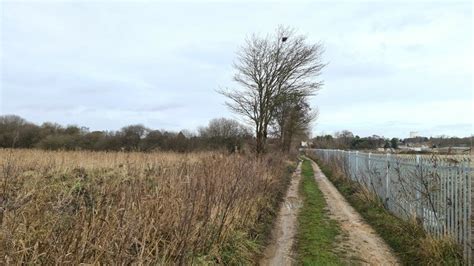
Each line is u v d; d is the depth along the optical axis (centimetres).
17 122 3297
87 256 301
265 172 1079
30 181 615
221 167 715
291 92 1817
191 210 449
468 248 461
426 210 606
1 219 323
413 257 520
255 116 1814
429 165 594
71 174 1016
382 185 915
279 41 1773
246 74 1792
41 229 310
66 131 3578
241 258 501
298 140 3881
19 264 269
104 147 2995
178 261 389
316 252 562
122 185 461
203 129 3478
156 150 1585
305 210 934
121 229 325
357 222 786
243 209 662
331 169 2081
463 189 481
